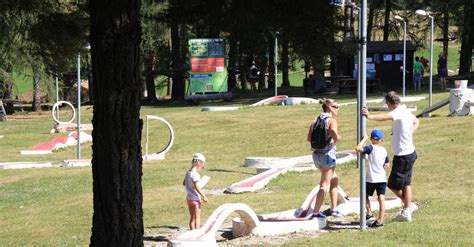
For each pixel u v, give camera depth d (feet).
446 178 69.46
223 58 195.21
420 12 124.06
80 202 76.23
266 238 49.39
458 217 51.24
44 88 222.48
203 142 129.29
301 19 38.27
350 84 189.98
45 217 68.85
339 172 80.74
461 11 229.25
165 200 73.67
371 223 50.24
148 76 230.27
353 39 46.78
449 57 377.30
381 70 191.21
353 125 121.19
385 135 104.58
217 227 47.88
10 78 211.20
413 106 135.03
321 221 51.60
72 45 62.90
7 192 88.28
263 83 258.98
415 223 49.57
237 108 166.71
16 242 57.77
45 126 190.19
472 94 114.32
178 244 46.16
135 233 35.35
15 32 64.18
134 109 34.99
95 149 34.96
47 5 61.77
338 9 40.11
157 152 125.59
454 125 102.47
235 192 76.02
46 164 114.73
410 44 193.47
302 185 77.61
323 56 39.32
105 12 34.24
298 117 140.15
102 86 34.58
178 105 202.49
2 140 160.97
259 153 112.88
